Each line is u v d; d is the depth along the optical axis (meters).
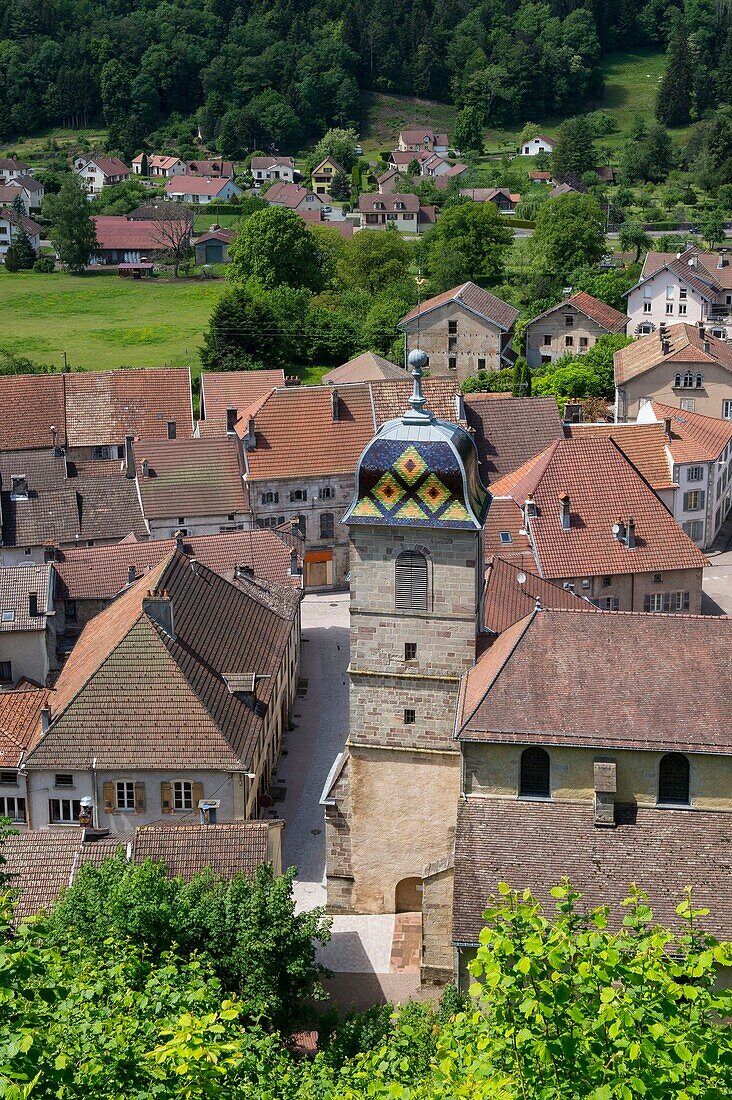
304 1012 139.00
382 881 166.62
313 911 142.38
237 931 134.50
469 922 138.12
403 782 162.88
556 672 149.75
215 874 153.62
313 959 143.88
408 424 154.00
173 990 100.06
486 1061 78.94
